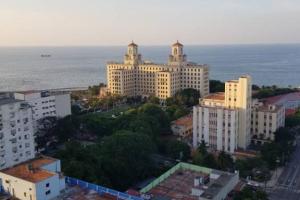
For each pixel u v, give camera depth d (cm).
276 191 15525
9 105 14612
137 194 13212
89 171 13575
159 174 16750
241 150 19812
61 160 14350
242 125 19938
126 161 15512
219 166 17175
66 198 11031
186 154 18775
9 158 14850
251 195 13412
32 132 15862
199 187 13900
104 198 11106
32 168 11456
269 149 18538
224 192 13512
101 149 16062
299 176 17112
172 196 13488
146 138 16988
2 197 10994
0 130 14350
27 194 10719
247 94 19850
